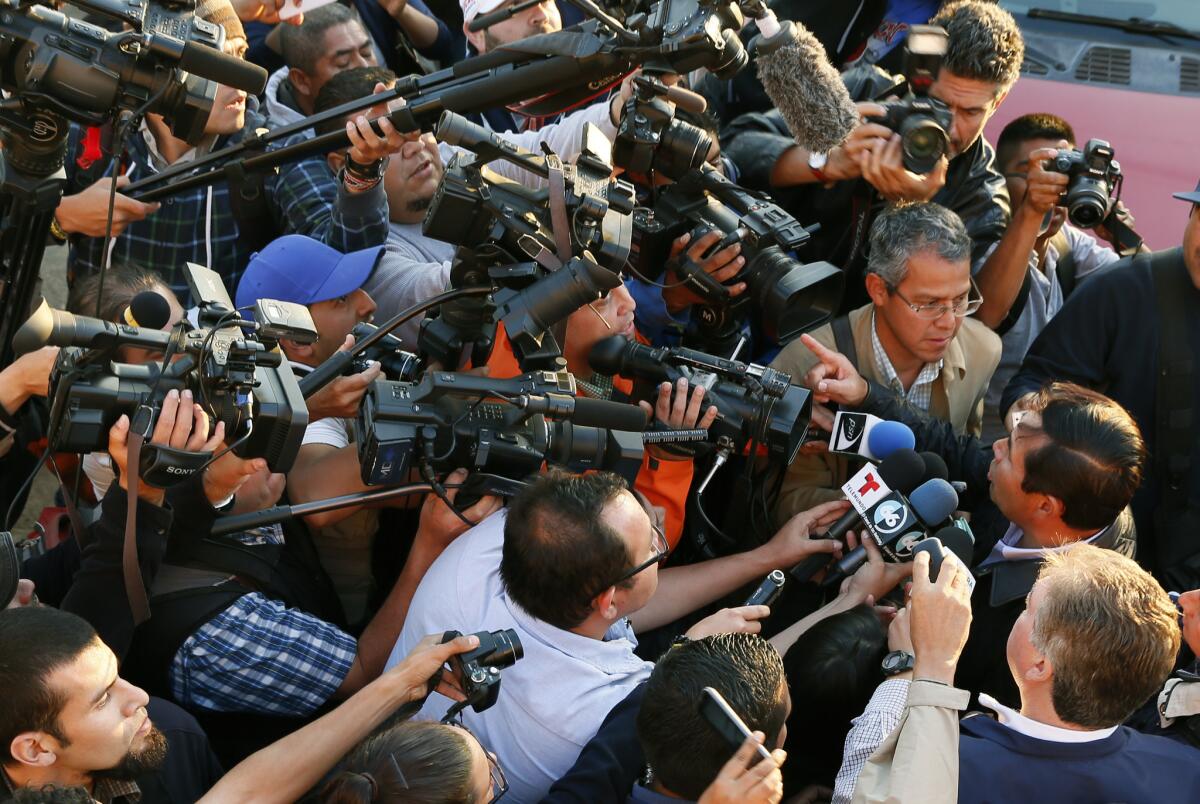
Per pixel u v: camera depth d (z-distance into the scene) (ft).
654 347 12.33
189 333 8.99
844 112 12.50
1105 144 13.69
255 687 10.07
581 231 10.16
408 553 12.25
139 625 9.71
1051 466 10.96
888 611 11.32
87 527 10.05
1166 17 18.56
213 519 9.85
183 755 9.07
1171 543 13.28
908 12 16.25
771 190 14.70
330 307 11.78
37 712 7.76
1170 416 13.26
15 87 9.16
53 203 9.46
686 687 8.51
